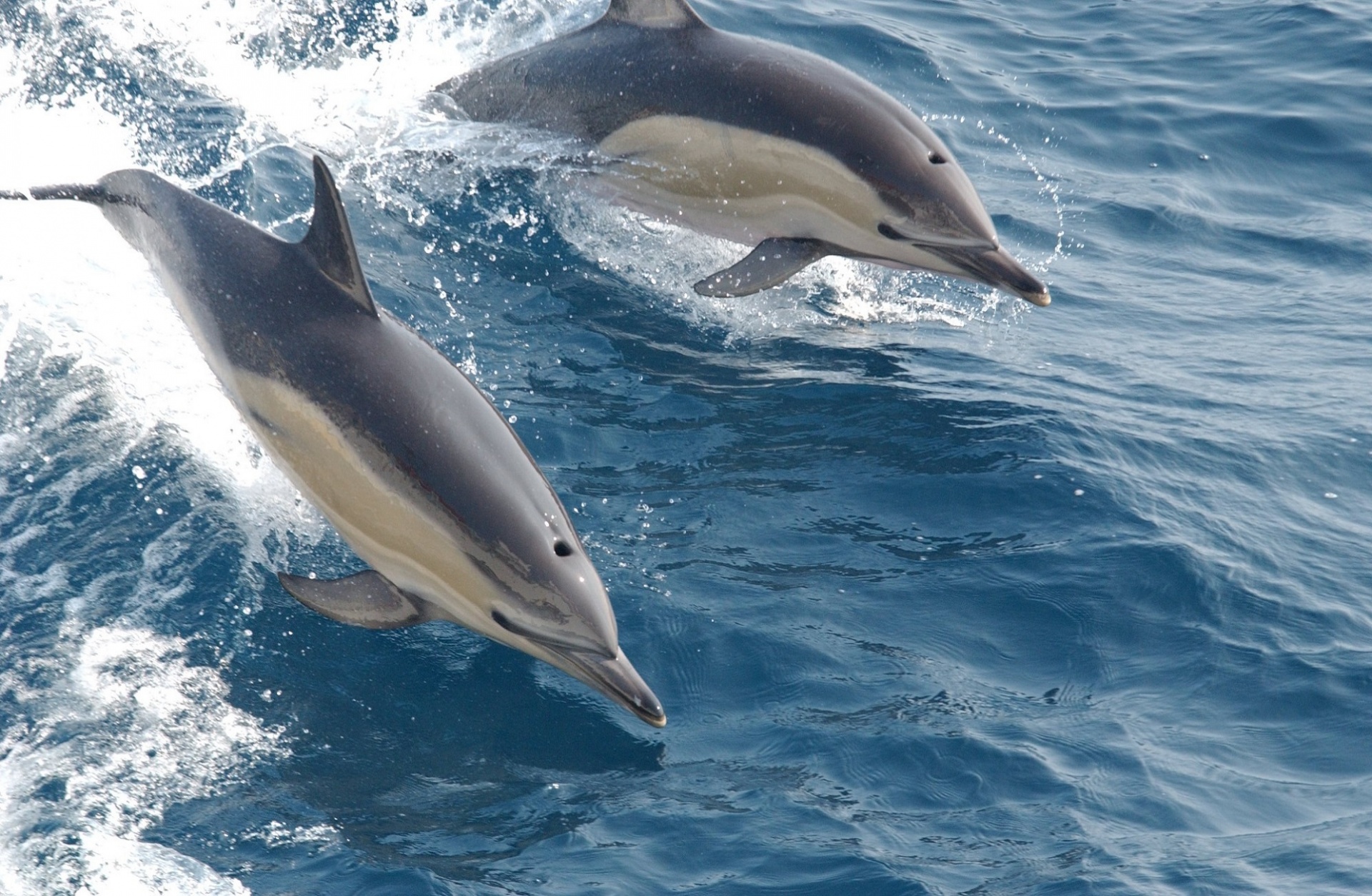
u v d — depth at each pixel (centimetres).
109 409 1466
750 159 1866
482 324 1736
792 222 1884
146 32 2197
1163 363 1831
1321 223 2283
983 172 2353
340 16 2334
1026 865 1073
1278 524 1509
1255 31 2888
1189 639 1327
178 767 1127
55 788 1095
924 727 1199
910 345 1819
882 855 1074
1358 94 2642
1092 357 1833
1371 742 1216
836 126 1823
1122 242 2189
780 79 1861
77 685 1186
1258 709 1249
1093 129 2512
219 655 1232
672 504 1455
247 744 1154
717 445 1562
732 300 1881
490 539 1144
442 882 1041
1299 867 1079
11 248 1634
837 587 1357
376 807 1108
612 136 1952
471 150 2027
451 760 1156
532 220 1950
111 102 2034
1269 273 2127
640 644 1269
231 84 2134
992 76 2650
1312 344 1908
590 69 1972
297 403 1220
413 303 1744
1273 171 2436
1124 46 2822
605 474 1493
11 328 1536
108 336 1535
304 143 2034
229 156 1969
